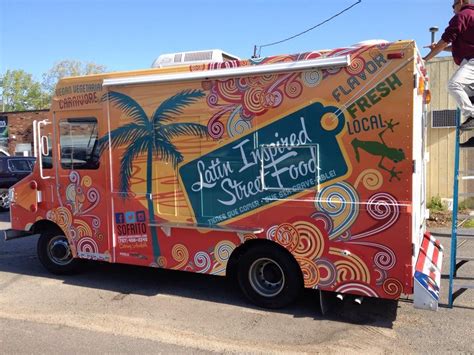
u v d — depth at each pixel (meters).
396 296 4.39
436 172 10.98
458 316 4.89
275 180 4.80
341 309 5.09
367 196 4.42
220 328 4.66
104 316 5.03
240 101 4.91
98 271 6.77
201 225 5.21
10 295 5.77
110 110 5.69
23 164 13.51
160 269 6.83
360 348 4.17
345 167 4.48
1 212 12.95
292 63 4.61
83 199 6.02
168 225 5.38
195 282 6.18
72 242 6.19
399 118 4.25
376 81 4.30
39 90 63.16
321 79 4.53
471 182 10.80
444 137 10.84
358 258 4.51
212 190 5.14
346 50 4.43
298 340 4.36
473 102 4.95
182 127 5.24
